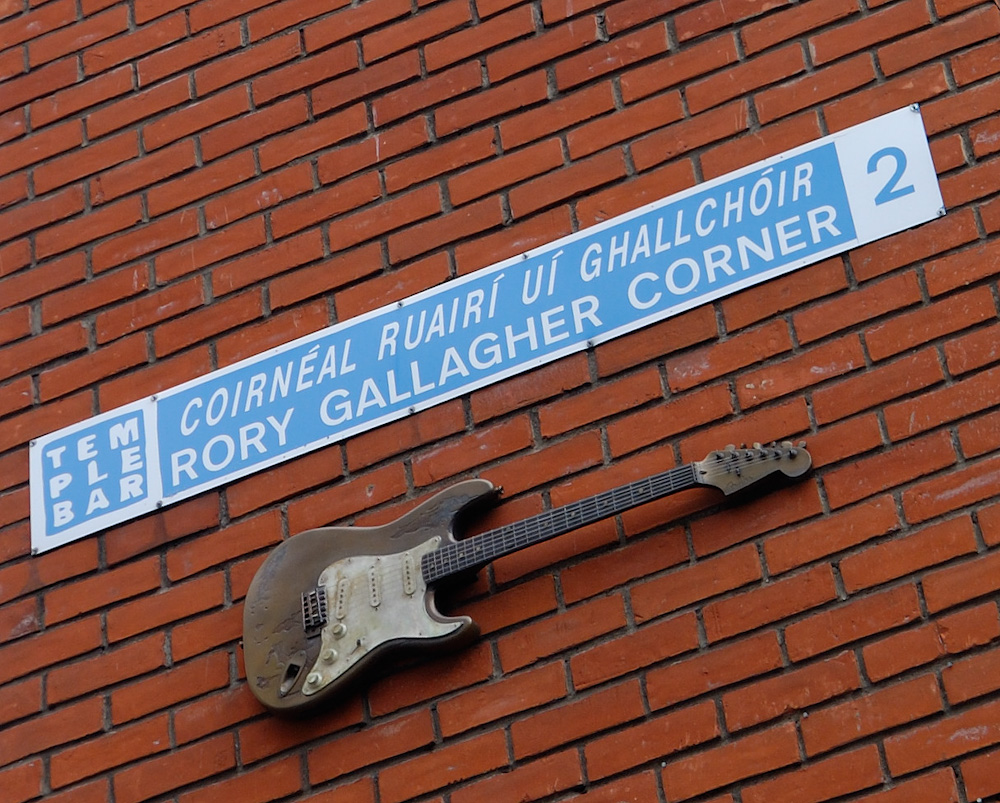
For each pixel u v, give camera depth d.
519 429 3.86
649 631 3.59
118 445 4.19
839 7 4.00
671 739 3.49
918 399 3.61
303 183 4.29
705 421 3.73
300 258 4.21
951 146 3.79
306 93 4.40
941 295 3.67
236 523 4.01
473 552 3.69
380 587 3.75
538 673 3.63
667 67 4.08
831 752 3.38
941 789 3.29
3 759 3.96
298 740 3.75
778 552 3.57
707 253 3.87
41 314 4.41
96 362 4.30
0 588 4.14
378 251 4.15
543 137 4.12
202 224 4.35
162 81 4.56
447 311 4.03
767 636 3.51
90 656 4.00
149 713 3.89
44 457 4.25
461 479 3.86
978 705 3.33
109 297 4.36
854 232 3.78
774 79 3.98
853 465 3.59
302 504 3.97
